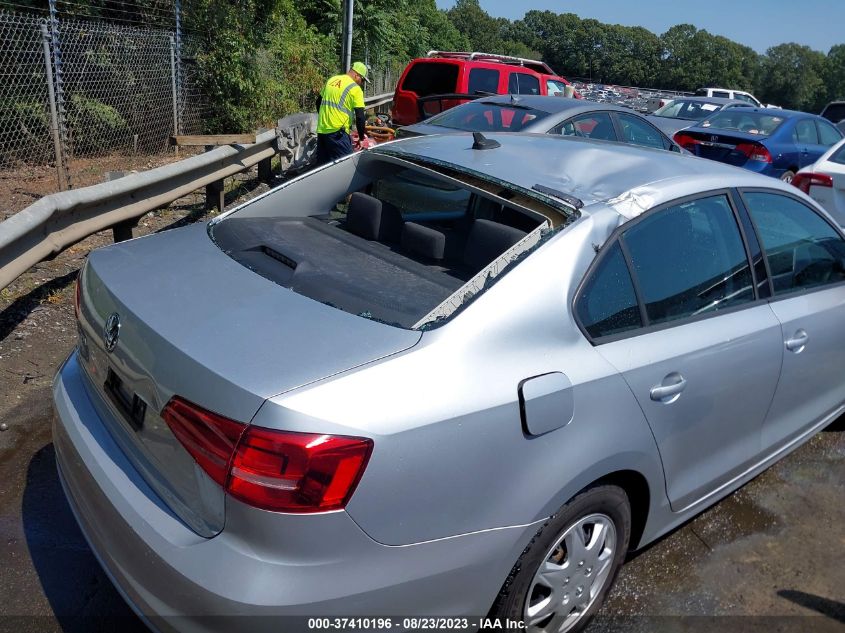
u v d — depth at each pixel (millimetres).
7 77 8641
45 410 3826
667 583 3004
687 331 2746
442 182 3297
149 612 1979
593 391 2332
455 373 2057
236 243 2834
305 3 19984
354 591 1879
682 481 2854
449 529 2018
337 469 1818
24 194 7586
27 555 2854
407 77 12344
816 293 3490
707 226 2994
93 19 10570
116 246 2867
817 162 7633
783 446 3564
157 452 2094
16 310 4891
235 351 2000
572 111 7605
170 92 10898
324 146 9180
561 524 2303
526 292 2262
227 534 1870
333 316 2203
